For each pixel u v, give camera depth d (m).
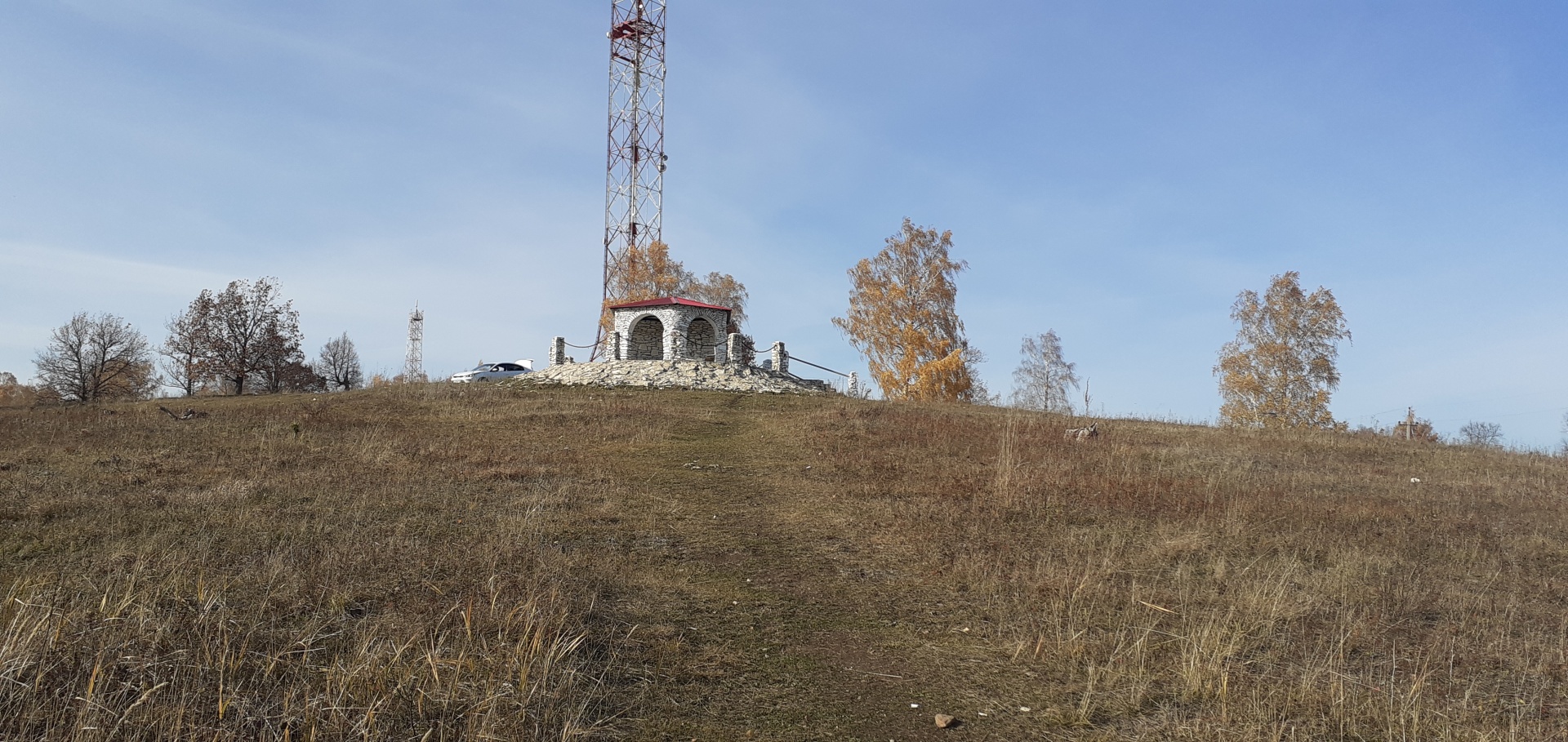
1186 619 9.11
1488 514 14.93
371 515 12.53
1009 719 6.82
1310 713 6.86
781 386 33.25
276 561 9.57
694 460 18.50
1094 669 7.72
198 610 7.84
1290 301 39.78
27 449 17.30
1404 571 11.27
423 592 8.91
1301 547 12.24
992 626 9.02
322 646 7.15
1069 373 57.31
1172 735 6.47
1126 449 20.28
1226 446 22.05
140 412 24.02
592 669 7.34
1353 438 25.94
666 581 10.19
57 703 6.09
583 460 17.92
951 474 16.84
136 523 11.60
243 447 18.09
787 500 14.93
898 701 7.15
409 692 6.51
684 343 36.50
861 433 21.55
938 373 39.28
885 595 10.07
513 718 6.20
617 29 45.91
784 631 8.78
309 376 52.69
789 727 6.62
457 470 16.20
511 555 10.30
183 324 48.72
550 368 35.53
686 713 6.76
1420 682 7.16
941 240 42.22
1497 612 9.70
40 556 10.16
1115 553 11.70
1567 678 7.77
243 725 6.01
